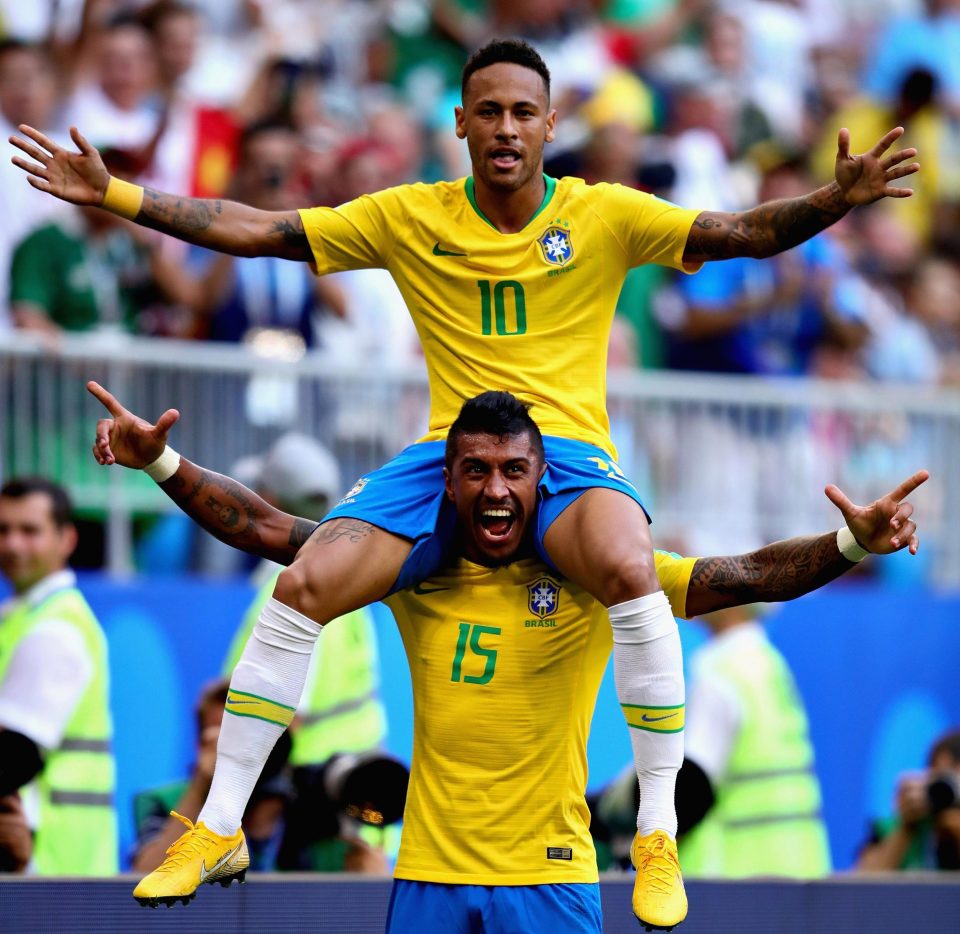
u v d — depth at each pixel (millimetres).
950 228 43969
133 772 26234
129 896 18625
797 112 42406
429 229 16328
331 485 24484
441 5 39125
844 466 33156
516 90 15766
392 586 15656
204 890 18844
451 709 16188
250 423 29141
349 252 16484
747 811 28609
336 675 23078
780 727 29516
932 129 44750
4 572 23609
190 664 27031
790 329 37438
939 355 41156
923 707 31688
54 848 22562
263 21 36188
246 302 31375
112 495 28281
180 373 28719
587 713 16531
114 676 26375
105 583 26609
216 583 27438
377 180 34969
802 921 20828
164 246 30797
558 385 16250
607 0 41125
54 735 22953
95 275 30125
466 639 16156
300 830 21125
